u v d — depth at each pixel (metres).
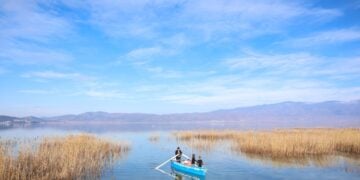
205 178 27.73
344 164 33.59
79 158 29.66
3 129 125.81
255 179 27.30
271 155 40.12
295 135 47.97
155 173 29.88
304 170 30.77
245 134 65.19
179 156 33.41
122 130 123.94
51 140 42.03
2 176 21.36
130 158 39.06
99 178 26.77
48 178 24.02
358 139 42.44
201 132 74.69
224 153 43.38
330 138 44.84
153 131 111.94
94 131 113.62
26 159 25.05
